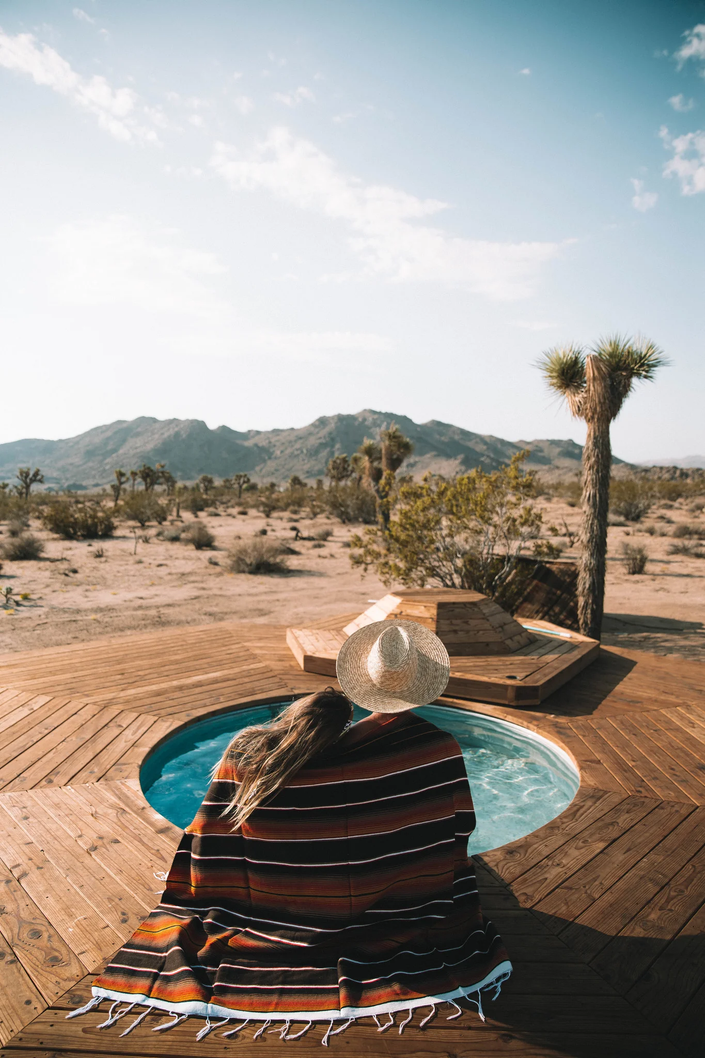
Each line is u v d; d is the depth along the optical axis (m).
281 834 2.35
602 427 10.20
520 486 10.86
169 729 5.50
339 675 2.59
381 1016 2.32
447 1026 2.33
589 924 3.08
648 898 3.31
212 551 23.83
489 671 6.55
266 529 33.34
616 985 2.66
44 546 22.11
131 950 2.55
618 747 5.28
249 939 2.44
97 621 12.24
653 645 11.08
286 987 2.35
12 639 10.69
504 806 4.87
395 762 2.40
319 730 2.30
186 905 2.63
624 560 20.94
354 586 16.89
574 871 3.55
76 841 3.76
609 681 7.01
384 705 2.49
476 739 6.21
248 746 2.41
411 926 2.49
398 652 2.45
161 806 4.76
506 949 2.86
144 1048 2.22
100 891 3.28
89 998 2.50
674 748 5.26
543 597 11.53
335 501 37.66
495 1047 2.28
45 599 14.28
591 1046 2.32
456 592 7.78
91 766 4.76
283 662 7.56
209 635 8.80
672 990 2.64
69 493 67.56
